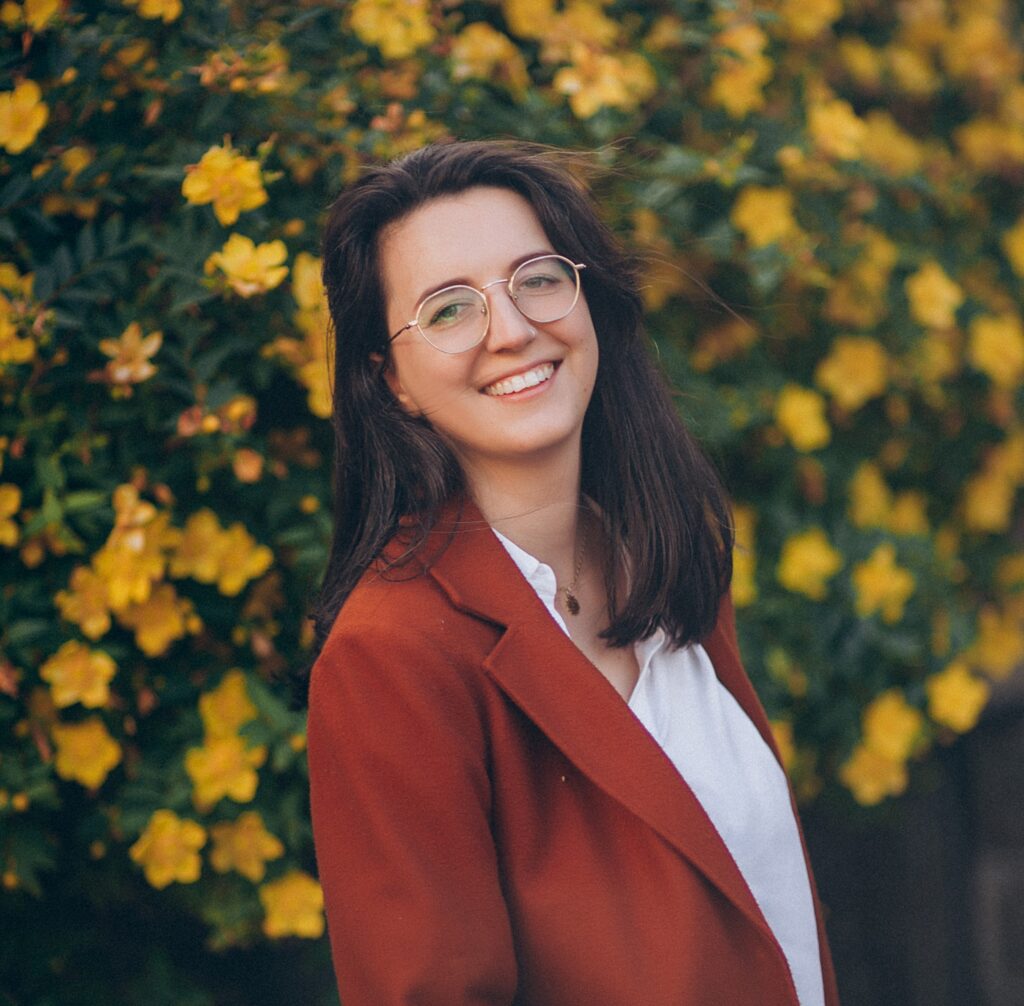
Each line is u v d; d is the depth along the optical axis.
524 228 1.21
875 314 2.48
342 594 1.25
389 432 1.25
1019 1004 3.06
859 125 2.35
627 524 1.38
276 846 1.91
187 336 1.82
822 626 2.39
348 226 1.22
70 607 1.81
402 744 1.11
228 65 1.78
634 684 1.35
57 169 1.76
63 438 1.85
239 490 1.94
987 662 2.81
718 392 2.32
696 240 2.26
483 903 1.10
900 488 2.75
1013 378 2.63
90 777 1.83
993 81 2.75
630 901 1.16
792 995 1.19
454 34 2.10
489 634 1.20
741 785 1.31
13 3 1.77
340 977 1.13
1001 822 3.07
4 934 2.00
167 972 2.04
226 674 1.93
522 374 1.20
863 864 2.98
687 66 2.30
